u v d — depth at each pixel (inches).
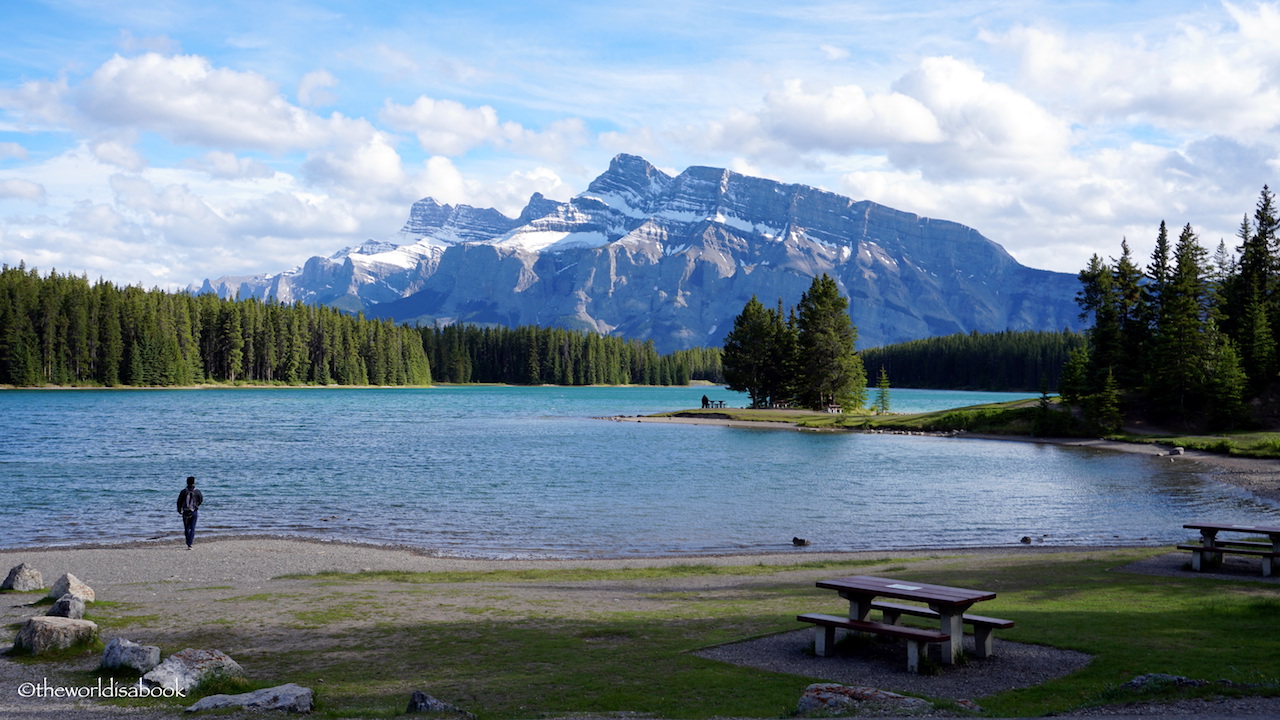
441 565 1080.2
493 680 495.2
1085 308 4229.8
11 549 1181.1
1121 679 472.1
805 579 907.4
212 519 1482.5
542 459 2591.0
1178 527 1417.3
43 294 7219.5
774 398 5728.3
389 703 453.4
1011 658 527.2
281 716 418.6
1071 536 1338.6
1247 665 487.5
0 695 460.1
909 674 498.9
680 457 2714.1
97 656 558.9
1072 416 3752.5
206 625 659.4
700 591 837.2
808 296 5492.1
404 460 2524.6
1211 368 3572.8
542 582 914.1
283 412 5093.5
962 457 2810.0
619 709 435.8
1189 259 4005.9
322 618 686.5
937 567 974.4
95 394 6865.2
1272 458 2736.2
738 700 449.4
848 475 2235.5
